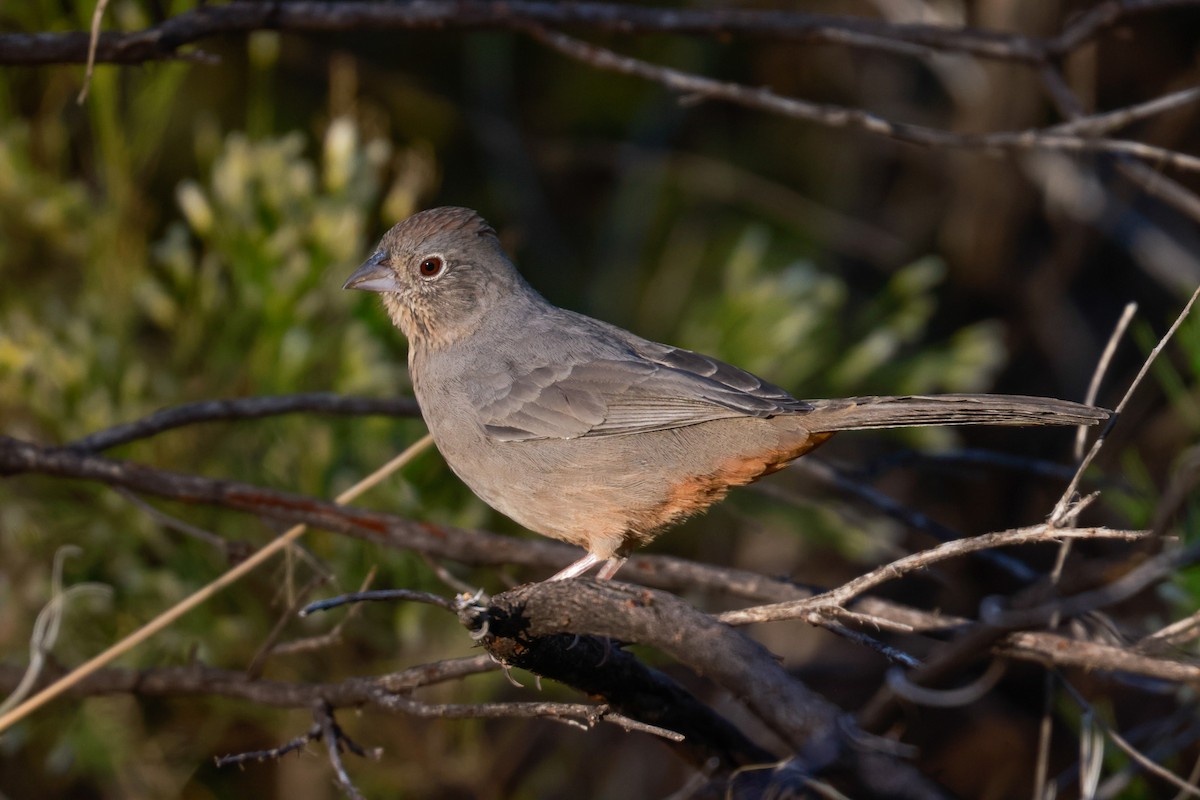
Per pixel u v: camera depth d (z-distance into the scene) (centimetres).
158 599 993
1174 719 875
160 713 1099
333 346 1058
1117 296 1588
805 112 950
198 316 1022
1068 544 748
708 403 870
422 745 1123
